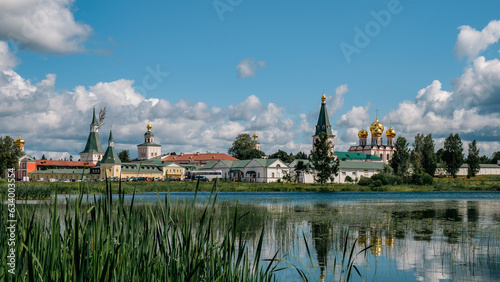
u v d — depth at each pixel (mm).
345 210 45219
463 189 111688
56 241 8398
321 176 121125
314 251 21469
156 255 9711
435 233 27656
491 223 32750
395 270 17953
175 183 100438
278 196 79188
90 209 8789
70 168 182750
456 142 174125
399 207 50000
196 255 9680
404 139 154875
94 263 8375
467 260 19734
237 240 23359
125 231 9492
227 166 167125
